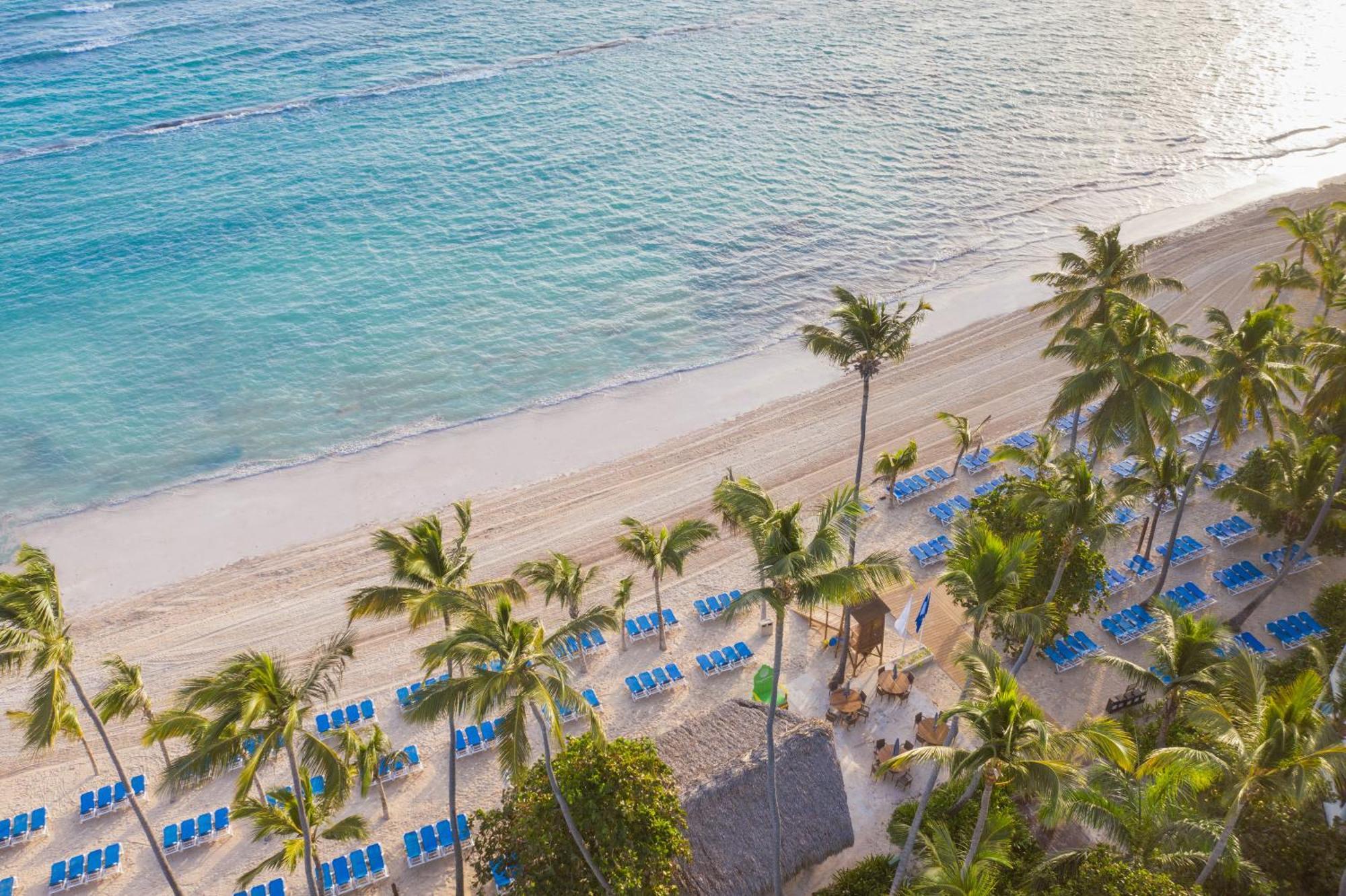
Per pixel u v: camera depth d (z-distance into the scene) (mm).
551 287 71812
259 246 76812
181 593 44906
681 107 104375
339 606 43750
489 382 61156
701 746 31734
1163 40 128750
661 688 38438
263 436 56500
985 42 126500
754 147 94812
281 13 133250
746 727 32094
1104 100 107938
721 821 28484
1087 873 23969
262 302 69500
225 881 31984
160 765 36281
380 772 34906
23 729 37750
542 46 123062
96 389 60469
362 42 122750
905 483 49469
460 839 32000
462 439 55875
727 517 28750
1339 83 112938
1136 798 25750
